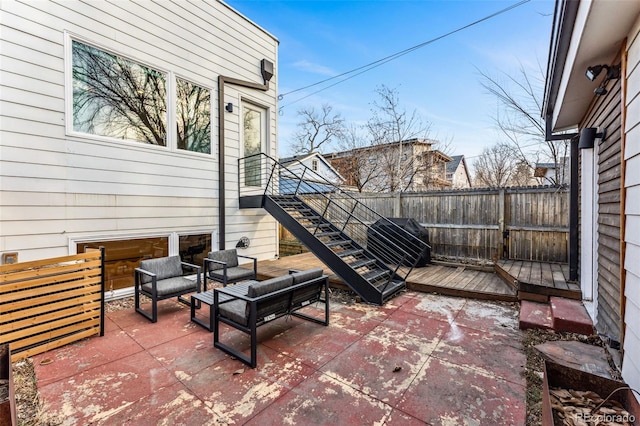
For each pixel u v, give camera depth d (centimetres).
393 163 1402
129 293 470
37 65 378
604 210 298
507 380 242
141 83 484
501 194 592
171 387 236
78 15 412
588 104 360
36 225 379
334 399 220
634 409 143
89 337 325
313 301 353
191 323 366
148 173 491
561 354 275
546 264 538
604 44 232
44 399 221
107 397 223
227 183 620
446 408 209
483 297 441
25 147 370
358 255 538
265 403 216
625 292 229
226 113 616
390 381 242
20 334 279
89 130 429
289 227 544
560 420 144
